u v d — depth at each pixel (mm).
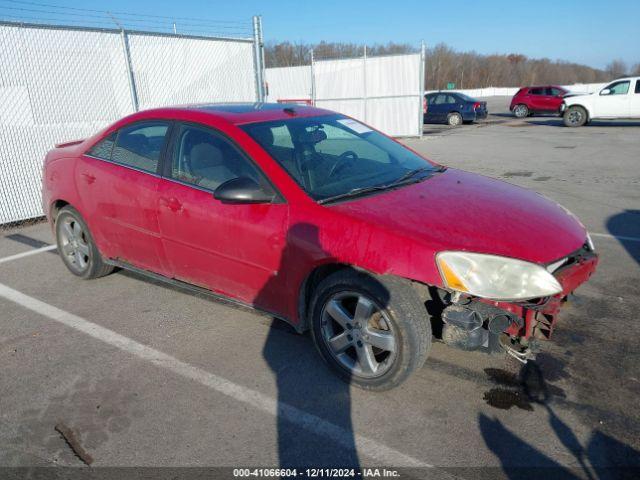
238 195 3092
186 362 3406
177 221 3650
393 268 2738
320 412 2865
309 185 3234
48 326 3984
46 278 5020
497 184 3764
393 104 18078
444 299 2898
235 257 3408
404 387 3049
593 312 3869
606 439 2568
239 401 2980
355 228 2871
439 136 17844
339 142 3826
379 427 2723
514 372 3154
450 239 2738
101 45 7836
